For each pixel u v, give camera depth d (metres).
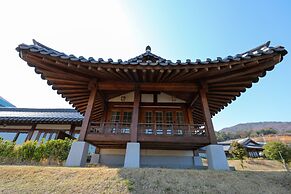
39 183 3.86
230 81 6.98
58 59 5.74
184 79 7.11
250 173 4.90
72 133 13.04
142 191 3.54
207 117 6.64
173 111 8.56
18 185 3.77
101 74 6.79
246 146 32.78
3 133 13.29
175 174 4.45
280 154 18.11
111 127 7.91
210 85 7.34
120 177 4.16
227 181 4.20
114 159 8.03
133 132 6.43
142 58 9.34
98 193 3.46
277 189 3.93
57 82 7.36
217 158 5.85
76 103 9.42
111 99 8.83
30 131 13.16
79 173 4.40
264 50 5.48
